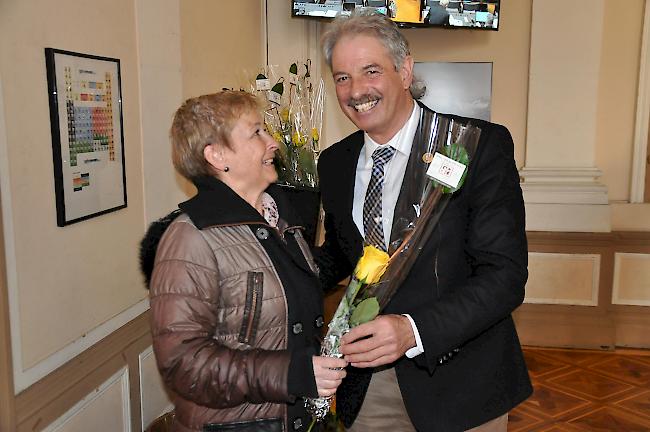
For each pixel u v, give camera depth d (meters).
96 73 2.18
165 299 1.33
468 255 1.68
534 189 4.50
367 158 1.83
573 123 4.46
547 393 3.83
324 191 1.94
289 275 1.45
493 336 1.72
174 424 1.49
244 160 1.43
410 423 1.78
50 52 1.90
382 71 1.67
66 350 2.04
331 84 4.70
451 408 1.67
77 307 2.10
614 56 4.43
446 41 4.57
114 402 2.35
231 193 1.42
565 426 3.41
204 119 1.41
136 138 2.54
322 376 1.33
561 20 4.37
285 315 1.42
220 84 3.55
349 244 1.83
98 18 2.22
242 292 1.38
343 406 1.86
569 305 4.55
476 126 1.71
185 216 1.40
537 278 4.56
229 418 1.43
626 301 4.54
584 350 4.54
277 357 1.34
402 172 1.73
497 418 1.74
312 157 2.94
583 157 4.49
